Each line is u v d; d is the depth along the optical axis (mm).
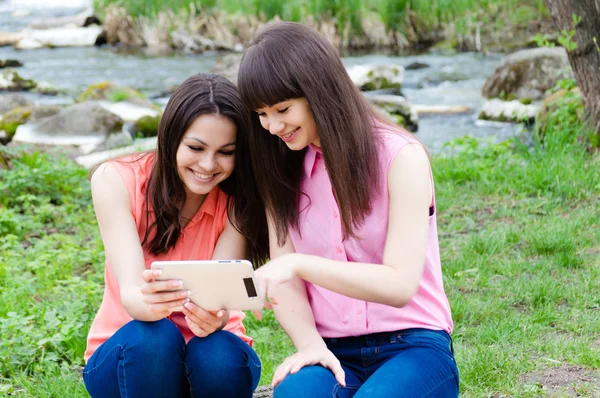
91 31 20719
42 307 4789
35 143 9875
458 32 17953
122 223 2828
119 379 2656
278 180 2717
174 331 2707
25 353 4113
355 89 2570
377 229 2637
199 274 2480
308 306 2770
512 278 5016
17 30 21766
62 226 6820
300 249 2787
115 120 10594
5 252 5883
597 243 5504
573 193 6559
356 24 18688
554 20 7551
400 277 2516
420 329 2668
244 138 2770
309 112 2516
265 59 2463
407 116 11312
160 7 20188
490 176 7238
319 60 2473
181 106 2713
